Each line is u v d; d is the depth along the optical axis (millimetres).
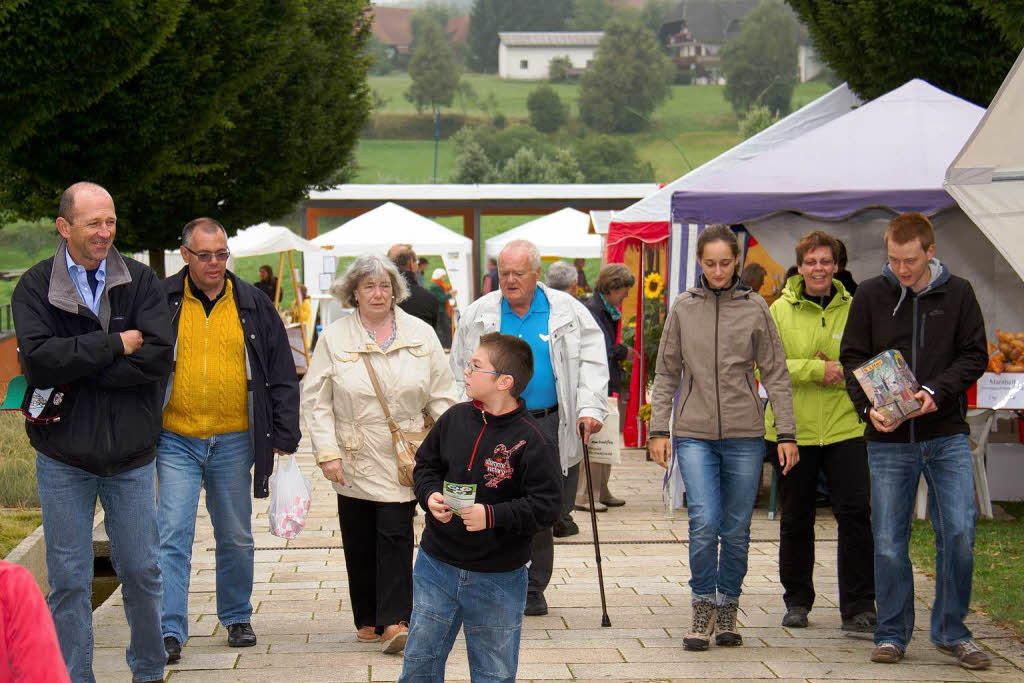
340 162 23172
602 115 136625
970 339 5797
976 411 9828
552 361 6688
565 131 138375
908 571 5969
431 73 142625
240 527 6199
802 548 6684
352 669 5754
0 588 2553
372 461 6078
